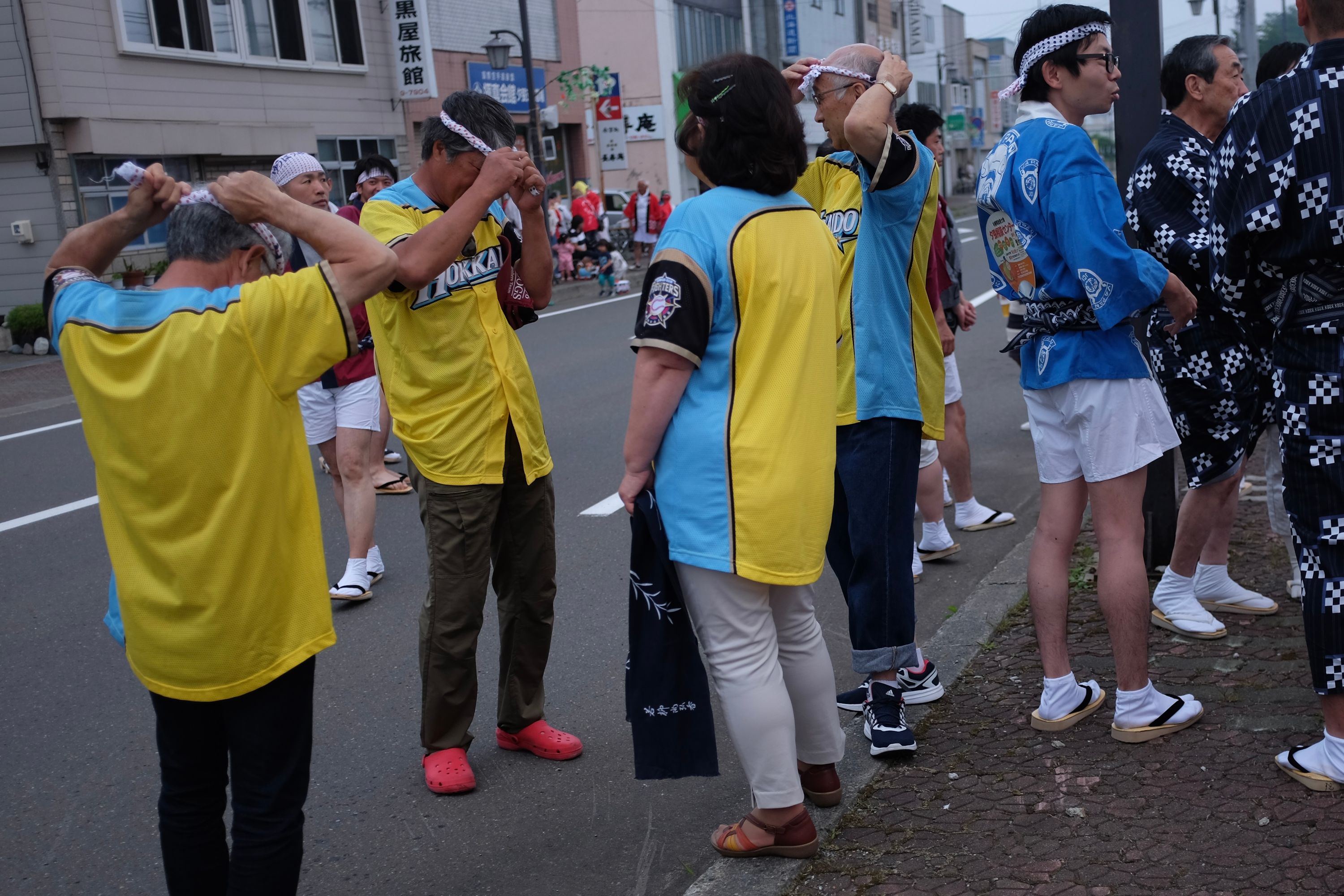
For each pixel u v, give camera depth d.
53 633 5.09
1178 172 3.68
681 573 2.73
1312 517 2.83
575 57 28.77
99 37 16.09
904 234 3.25
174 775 2.39
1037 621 3.37
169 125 17.06
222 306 2.14
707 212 2.62
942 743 3.37
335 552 6.11
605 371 11.45
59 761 3.82
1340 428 2.77
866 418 3.28
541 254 3.40
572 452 8.05
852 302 3.29
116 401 2.12
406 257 2.72
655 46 33.19
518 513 3.45
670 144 33.62
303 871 3.05
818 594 4.99
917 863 2.74
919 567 5.04
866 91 3.13
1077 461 3.28
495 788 3.44
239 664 2.22
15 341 15.21
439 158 3.22
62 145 15.80
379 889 2.95
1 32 15.23
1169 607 3.99
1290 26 9.80
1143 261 3.02
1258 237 2.82
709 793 3.32
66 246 2.30
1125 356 3.13
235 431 2.15
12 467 8.62
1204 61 3.70
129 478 2.16
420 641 3.39
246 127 18.39
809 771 3.03
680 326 2.57
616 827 3.17
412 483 3.44
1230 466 3.78
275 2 19.44
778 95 2.63
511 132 3.24
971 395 9.40
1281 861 2.58
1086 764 3.14
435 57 23.80
